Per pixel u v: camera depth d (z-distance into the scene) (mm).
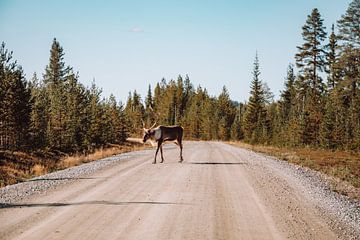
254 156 25219
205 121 86562
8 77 27062
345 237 7637
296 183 14070
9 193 10703
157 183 12844
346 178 17906
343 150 34000
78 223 7828
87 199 10078
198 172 15836
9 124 26891
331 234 7762
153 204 9703
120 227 7633
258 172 16438
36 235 6977
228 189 12070
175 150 30641
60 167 18344
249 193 11500
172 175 14805
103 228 7535
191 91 120188
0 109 26516
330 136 35969
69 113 34125
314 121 40719
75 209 8969
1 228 7359
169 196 10742
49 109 34156
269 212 9250
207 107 90375
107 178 13766
